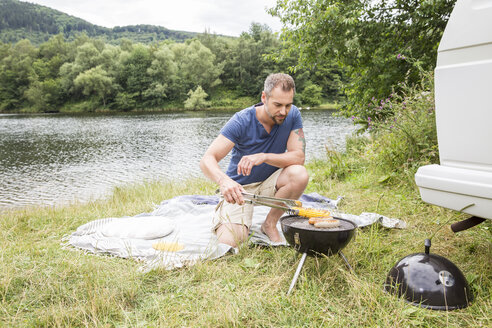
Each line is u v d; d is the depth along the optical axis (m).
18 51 94.25
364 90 7.72
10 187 9.82
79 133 25.92
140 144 18.89
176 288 2.10
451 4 6.65
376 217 2.95
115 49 83.12
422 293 1.79
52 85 74.31
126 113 58.47
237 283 2.13
